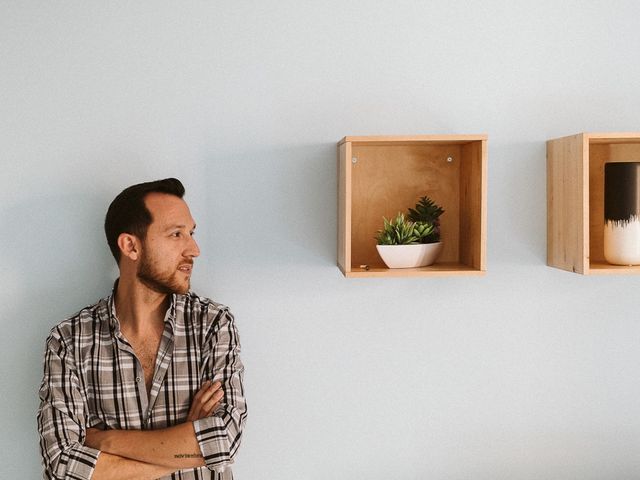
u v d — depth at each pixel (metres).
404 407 1.73
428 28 1.71
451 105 1.71
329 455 1.72
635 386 1.75
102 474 1.42
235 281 1.70
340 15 1.69
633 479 1.75
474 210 1.57
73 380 1.49
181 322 1.55
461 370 1.73
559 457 1.74
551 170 1.70
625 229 1.54
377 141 1.52
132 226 1.50
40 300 1.68
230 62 1.69
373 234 1.69
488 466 1.74
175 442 1.42
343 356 1.72
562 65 1.72
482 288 1.73
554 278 1.74
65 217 1.68
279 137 1.70
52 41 1.66
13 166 1.67
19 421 1.69
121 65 1.67
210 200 1.69
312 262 1.71
